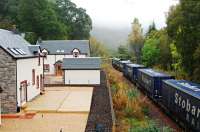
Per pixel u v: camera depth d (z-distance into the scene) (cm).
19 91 2777
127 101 2962
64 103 3088
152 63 7881
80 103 3081
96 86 4472
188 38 3950
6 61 2672
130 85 4991
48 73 6153
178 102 2375
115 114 2661
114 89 3912
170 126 2406
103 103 3078
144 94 4034
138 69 4644
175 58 5856
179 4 4228
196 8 3828
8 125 2309
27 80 3086
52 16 8138
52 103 3086
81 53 6231
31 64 3241
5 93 2680
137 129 2036
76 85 4556
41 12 7988
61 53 6175
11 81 2684
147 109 2952
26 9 7931
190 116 2072
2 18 8350
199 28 3784
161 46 7288
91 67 4588
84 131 2098
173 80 2867
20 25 8081
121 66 7294
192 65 4072
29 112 2684
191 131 2083
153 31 9550
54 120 2452
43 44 6322
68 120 2439
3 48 2672
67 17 10006
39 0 8031
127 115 2697
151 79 3394
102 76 5781
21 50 3102
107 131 2033
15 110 2681
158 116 2791
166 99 2786
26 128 2216
